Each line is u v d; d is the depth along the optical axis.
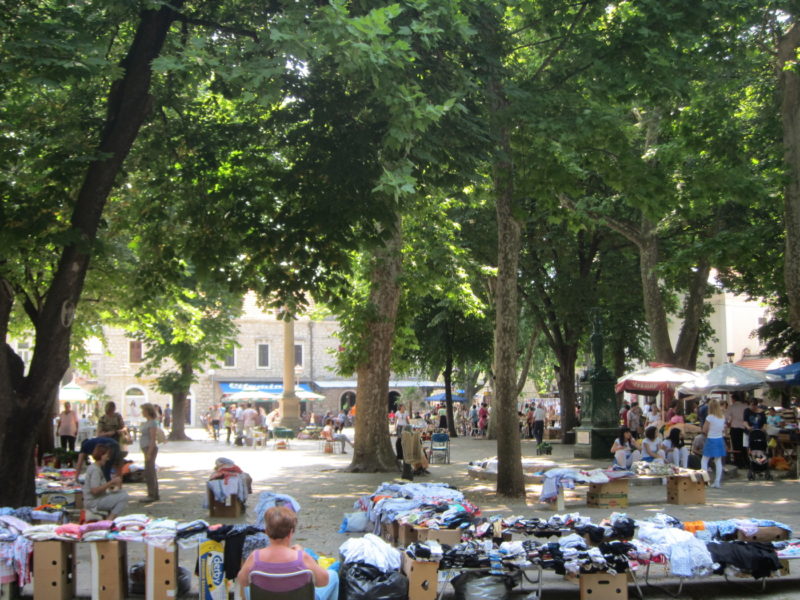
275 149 16.20
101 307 24.69
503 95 15.09
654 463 16.28
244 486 14.70
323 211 14.84
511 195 16.58
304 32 10.67
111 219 18.80
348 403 68.00
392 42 11.03
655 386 28.20
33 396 12.22
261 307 18.16
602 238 35.97
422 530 9.88
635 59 14.44
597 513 14.70
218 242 16.59
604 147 15.75
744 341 53.00
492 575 8.84
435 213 25.14
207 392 64.19
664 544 9.16
